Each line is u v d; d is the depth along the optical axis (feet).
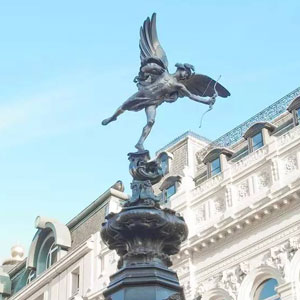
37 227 133.59
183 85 32.53
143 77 32.50
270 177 90.94
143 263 27.07
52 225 130.41
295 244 84.69
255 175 93.35
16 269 144.15
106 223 28.07
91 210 126.62
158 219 27.32
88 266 115.65
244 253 90.33
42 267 133.39
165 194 109.40
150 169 29.84
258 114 107.34
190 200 101.35
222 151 104.88
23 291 132.05
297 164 88.28
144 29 33.45
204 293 93.35
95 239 118.01
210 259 94.68
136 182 29.17
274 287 85.87
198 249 96.12
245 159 96.17
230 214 93.25
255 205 89.97
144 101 31.73
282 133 98.32
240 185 94.89
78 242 125.39
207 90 33.81
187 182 103.81
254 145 101.81
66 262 121.80
